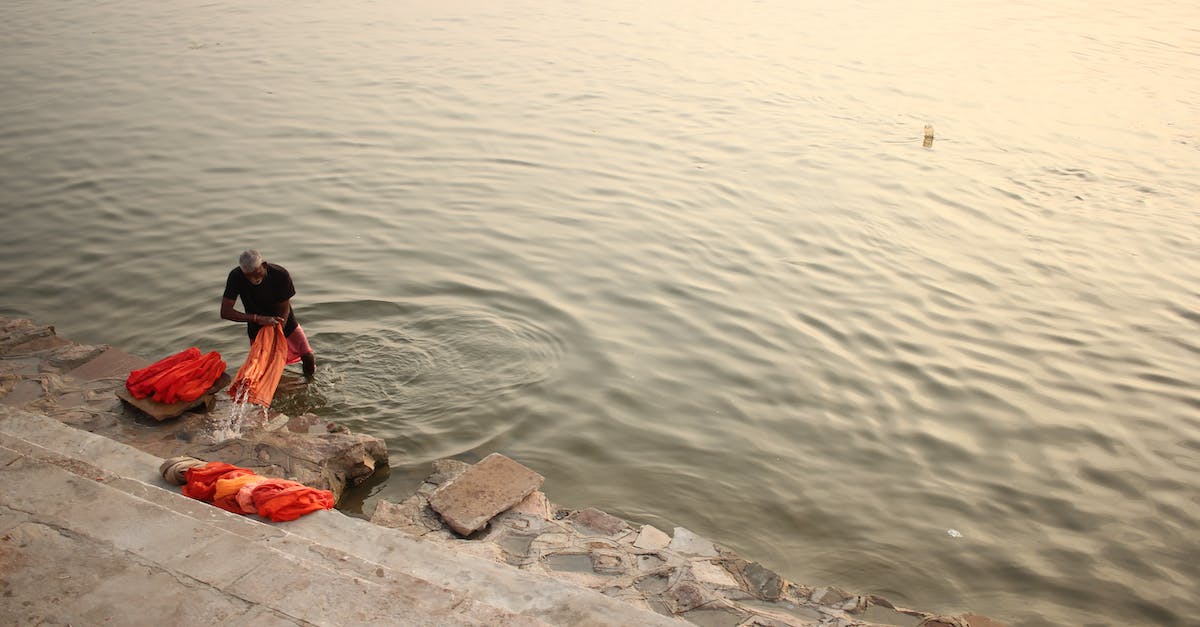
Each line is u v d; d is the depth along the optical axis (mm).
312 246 12859
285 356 8820
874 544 7969
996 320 11930
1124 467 9164
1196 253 14070
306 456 7574
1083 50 26250
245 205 14125
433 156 16562
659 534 7266
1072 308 12344
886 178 16531
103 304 11141
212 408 8164
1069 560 7918
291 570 5016
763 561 7664
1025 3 33125
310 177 15328
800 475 8773
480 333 10758
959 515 8391
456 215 14141
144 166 15453
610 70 22625
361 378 9680
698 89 21375
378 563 5750
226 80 20500
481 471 7621
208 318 10867
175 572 4965
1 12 26594
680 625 5242
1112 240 14453
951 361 10891
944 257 13680
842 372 10523
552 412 9391
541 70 22344
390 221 13812
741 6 31078
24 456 5965
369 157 16359
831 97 21188
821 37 27016
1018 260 13688
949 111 20406
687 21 28516
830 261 13352
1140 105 21156
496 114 19000
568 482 8422
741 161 17047
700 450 9016
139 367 8758
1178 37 28016
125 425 7719
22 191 14250
